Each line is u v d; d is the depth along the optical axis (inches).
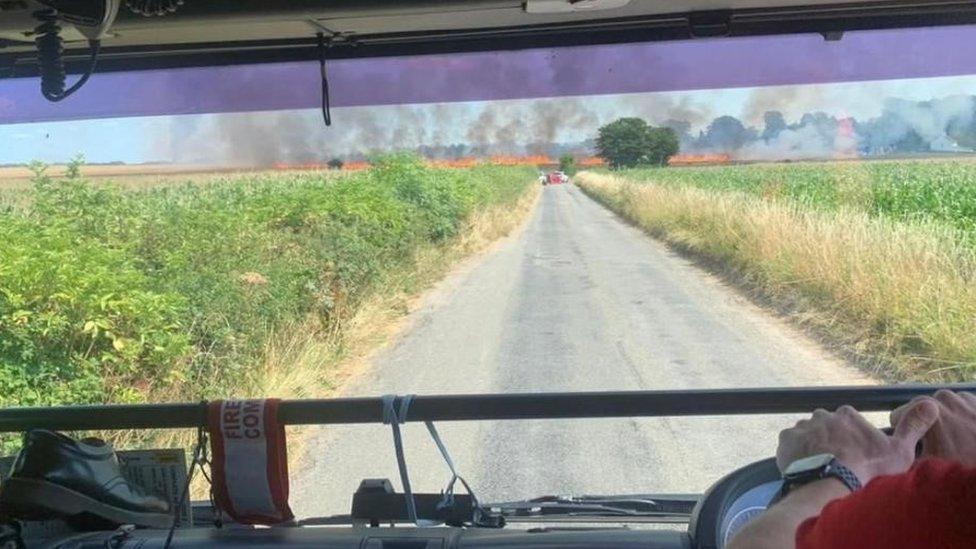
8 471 91.3
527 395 79.7
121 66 125.6
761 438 139.7
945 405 61.9
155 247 318.3
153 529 84.7
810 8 114.4
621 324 224.8
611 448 145.1
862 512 43.8
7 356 245.3
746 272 235.3
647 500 98.0
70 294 259.3
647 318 227.8
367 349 251.9
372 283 296.5
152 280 297.7
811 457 57.3
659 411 78.6
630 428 151.5
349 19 111.8
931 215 231.1
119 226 319.6
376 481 88.3
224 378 262.2
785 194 231.0
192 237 322.0
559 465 143.5
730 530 66.2
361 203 305.0
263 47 123.3
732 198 235.5
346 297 295.0
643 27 118.7
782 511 54.3
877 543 42.5
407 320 264.4
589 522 95.0
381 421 80.8
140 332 263.1
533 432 157.5
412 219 299.0
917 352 190.9
